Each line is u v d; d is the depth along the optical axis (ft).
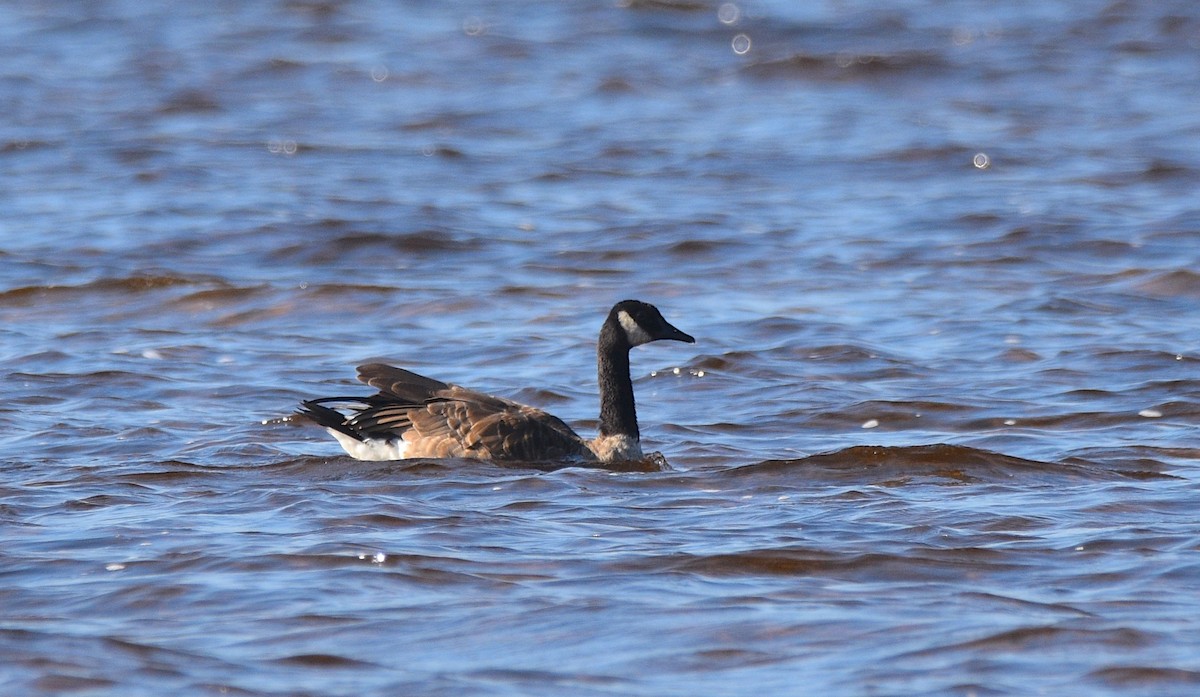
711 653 27.96
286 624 29.55
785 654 27.89
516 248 83.92
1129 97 133.39
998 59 151.02
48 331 66.59
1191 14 168.96
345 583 31.89
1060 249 81.30
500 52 157.38
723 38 165.17
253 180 102.32
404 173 106.01
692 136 119.44
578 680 26.81
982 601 30.48
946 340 63.46
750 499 39.60
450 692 26.30
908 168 106.32
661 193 98.78
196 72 145.69
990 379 57.00
